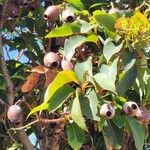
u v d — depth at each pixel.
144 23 0.67
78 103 0.66
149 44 0.68
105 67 0.68
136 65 0.70
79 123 0.65
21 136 0.74
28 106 0.75
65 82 0.67
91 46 0.76
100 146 0.81
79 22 0.72
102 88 0.67
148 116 0.69
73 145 0.69
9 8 0.81
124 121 0.68
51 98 0.67
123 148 0.79
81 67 0.68
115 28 0.69
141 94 0.72
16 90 0.76
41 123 0.77
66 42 0.71
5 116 0.76
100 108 0.67
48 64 0.71
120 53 0.69
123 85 0.68
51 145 0.76
